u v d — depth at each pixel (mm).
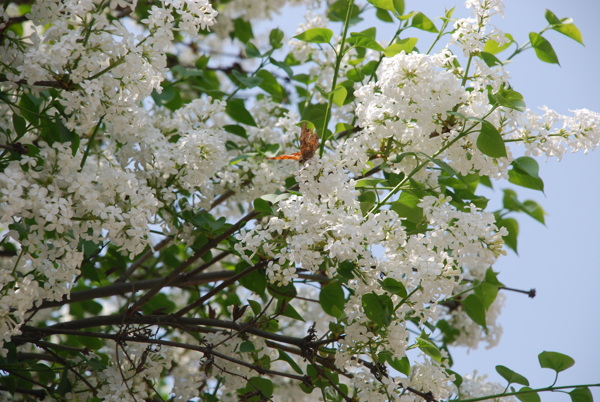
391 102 3746
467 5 3764
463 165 3748
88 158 3953
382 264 3674
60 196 3613
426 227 3762
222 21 4367
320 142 3830
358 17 4176
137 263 3990
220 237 3795
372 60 4031
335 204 3680
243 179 3934
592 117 3717
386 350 3730
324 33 3818
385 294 3670
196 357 4090
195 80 4156
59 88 3652
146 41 3678
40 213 3572
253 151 3998
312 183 3656
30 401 3785
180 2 3691
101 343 3965
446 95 3719
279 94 4121
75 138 3678
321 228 3660
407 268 3676
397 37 3928
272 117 4047
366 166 3777
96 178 3736
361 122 3795
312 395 4047
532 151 3725
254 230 3684
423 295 3678
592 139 3717
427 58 3711
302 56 4125
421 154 3754
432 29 3879
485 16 3760
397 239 3682
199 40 4430
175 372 3975
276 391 4051
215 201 3992
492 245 3695
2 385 3783
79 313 4109
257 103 4055
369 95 3771
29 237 3594
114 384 3770
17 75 3662
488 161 3740
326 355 3816
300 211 3664
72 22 3684
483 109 3738
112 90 3658
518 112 3721
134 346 3809
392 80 3713
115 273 4090
